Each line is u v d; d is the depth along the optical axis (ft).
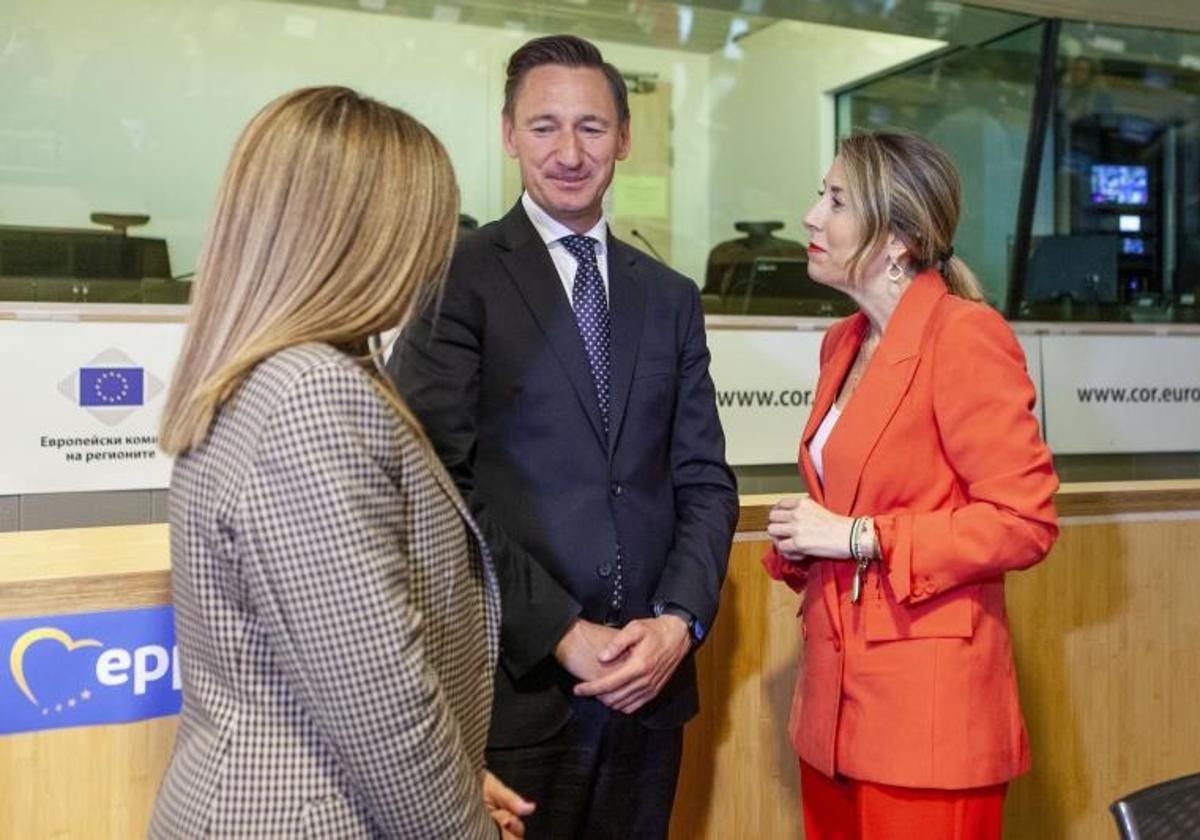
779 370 14.38
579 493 5.21
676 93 25.08
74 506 11.60
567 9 22.57
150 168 20.42
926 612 5.06
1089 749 7.73
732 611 6.66
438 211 3.43
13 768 4.55
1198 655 8.05
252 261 3.26
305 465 2.95
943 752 4.96
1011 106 19.07
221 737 3.11
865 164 5.21
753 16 22.26
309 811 3.06
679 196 25.67
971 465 4.99
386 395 3.25
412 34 22.89
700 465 5.65
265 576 2.96
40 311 11.53
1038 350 15.71
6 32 18.83
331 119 3.34
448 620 3.42
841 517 5.19
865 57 22.21
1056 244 19.06
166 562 4.98
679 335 5.62
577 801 5.26
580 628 5.00
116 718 4.73
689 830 6.59
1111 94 18.93
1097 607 7.70
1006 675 5.19
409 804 3.02
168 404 3.28
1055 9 17.74
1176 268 19.48
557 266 5.48
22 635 4.52
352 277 3.28
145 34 20.20
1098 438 16.05
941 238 5.24
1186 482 8.55
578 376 5.25
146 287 15.49
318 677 2.94
